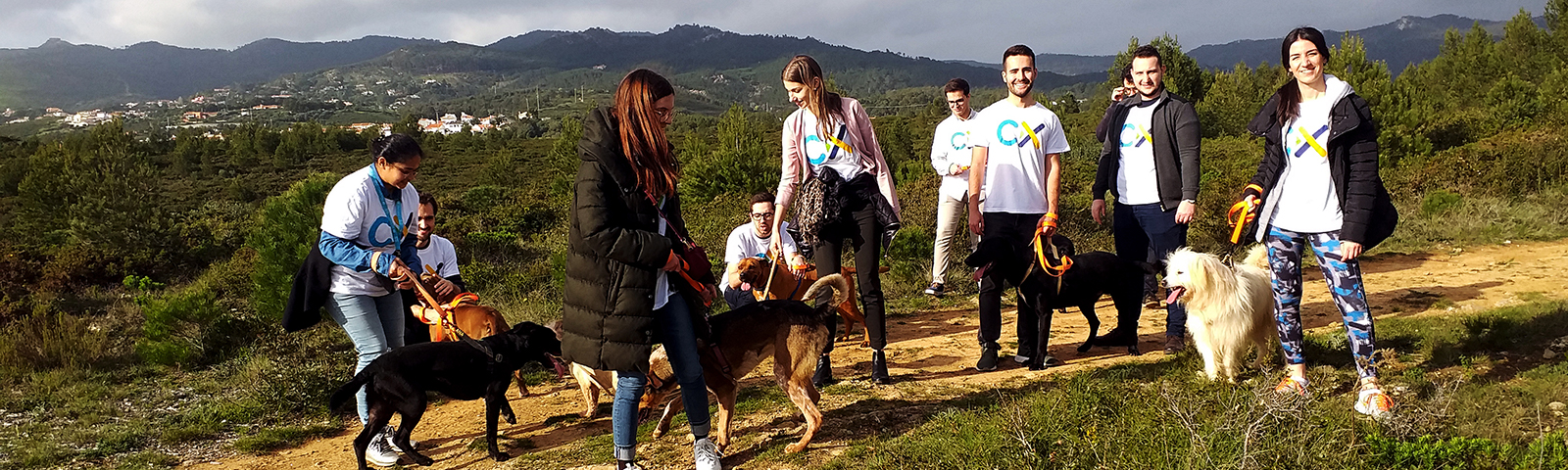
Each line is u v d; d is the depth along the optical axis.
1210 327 5.08
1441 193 13.46
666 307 3.99
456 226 17.77
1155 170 6.26
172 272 15.92
